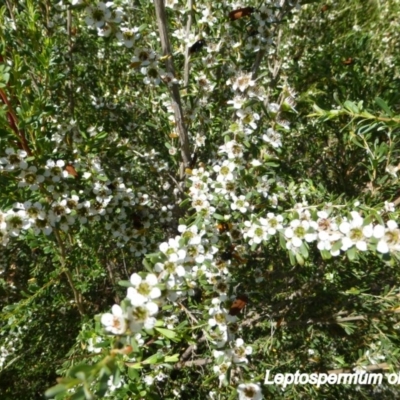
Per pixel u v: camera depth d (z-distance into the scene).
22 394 0.35
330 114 0.21
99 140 0.28
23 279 0.39
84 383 0.12
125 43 0.24
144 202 0.31
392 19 0.67
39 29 0.28
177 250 0.18
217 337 0.23
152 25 0.36
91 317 0.31
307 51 0.52
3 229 0.21
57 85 0.30
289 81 0.45
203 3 0.32
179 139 0.32
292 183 0.29
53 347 0.34
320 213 0.20
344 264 0.34
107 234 0.31
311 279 0.36
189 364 0.34
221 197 0.26
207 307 0.24
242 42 0.30
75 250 0.28
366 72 0.44
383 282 0.37
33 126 0.22
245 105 0.25
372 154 0.28
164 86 0.29
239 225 0.27
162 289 0.16
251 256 0.36
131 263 0.37
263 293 0.37
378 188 0.30
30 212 0.22
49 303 0.32
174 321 0.28
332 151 0.43
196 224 0.24
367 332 0.35
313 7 0.55
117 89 0.45
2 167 0.21
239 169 0.26
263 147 0.27
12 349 0.33
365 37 0.50
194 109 0.33
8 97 0.22
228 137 0.26
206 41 0.31
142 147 0.40
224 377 0.22
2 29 0.23
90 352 0.25
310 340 0.37
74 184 0.26
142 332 0.17
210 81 0.32
